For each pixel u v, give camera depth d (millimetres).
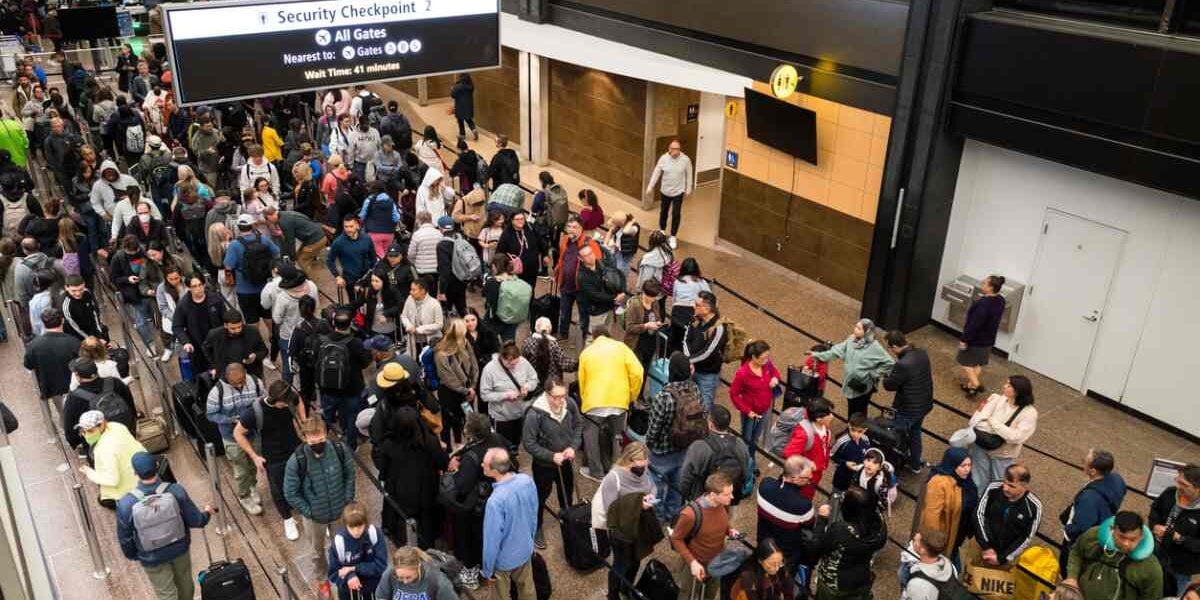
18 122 17438
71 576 8672
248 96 12469
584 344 12234
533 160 20984
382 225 13016
